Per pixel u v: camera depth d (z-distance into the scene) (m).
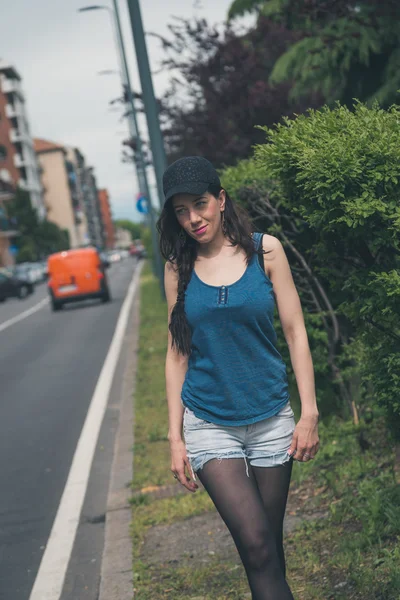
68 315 27.19
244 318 3.09
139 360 13.29
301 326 3.21
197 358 3.20
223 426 3.16
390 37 8.85
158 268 24.28
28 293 45.88
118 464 7.34
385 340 3.96
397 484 4.79
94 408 10.46
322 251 4.14
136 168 25.09
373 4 8.19
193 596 4.32
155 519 5.65
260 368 3.14
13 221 83.94
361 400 6.10
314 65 9.38
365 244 3.91
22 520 6.32
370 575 3.88
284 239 5.81
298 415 6.28
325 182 3.54
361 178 3.53
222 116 13.62
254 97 13.04
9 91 97.69
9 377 14.23
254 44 13.98
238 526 3.01
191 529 5.39
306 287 6.13
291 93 10.34
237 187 5.97
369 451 5.58
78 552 5.49
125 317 22.72
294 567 4.34
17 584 5.09
